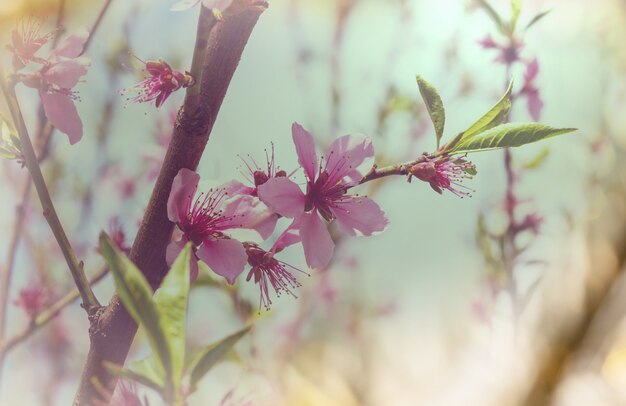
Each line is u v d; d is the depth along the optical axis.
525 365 0.59
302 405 0.78
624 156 0.78
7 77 0.33
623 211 0.66
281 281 0.34
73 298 0.42
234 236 0.32
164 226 0.31
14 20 0.42
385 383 0.91
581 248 0.61
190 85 0.30
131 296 0.27
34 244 0.58
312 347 0.88
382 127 0.68
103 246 0.27
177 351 0.28
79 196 0.61
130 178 0.62
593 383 0.57
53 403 0.62
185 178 0.31
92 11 0.61
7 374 0.60
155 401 0.31
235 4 0.30
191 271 0.32
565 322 0.58
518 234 0.53
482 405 0.63
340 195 0.33
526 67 0.52
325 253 0.33
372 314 0.96
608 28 0.92
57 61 0.33
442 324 0.94
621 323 0.58
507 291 0.53
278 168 0.34
